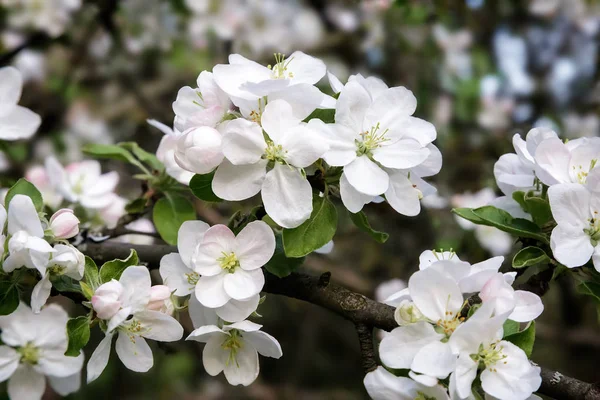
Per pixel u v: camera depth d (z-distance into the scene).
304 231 0.70
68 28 1.24
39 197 0.73
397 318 0.70
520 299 0.70
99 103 1.39
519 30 1.52
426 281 0.69
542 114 1.50
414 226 1.23
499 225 0.74
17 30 1.27
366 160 0.71
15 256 0.69
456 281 0.70
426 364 0.68
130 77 1.37
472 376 0.68
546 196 0.75
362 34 1.48
